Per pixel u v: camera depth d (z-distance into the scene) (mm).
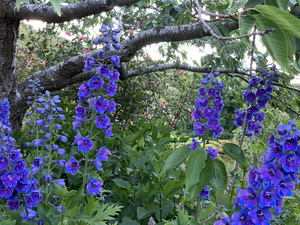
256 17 1245
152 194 2309
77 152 2660
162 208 2418
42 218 1680
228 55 3064
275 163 1210
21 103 3793
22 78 6816
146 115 5922
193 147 1829
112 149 3234
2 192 1708
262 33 1217
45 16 3303
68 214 1575
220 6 2289
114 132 3287
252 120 2188
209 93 1897
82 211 1836
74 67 3633
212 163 1755
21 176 1729
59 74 3729
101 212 1681
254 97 2109
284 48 1251
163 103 6293
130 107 5254
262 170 1179
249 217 1255
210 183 1808
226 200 2309
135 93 5254
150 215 2406
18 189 1744
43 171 2172
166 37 3141
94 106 1856
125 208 2439
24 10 3344
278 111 5840
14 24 3568
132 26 3867
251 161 5602
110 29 1872
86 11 3137
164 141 3402
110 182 2766
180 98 6207
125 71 4391
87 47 5539
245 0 1236
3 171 1721
